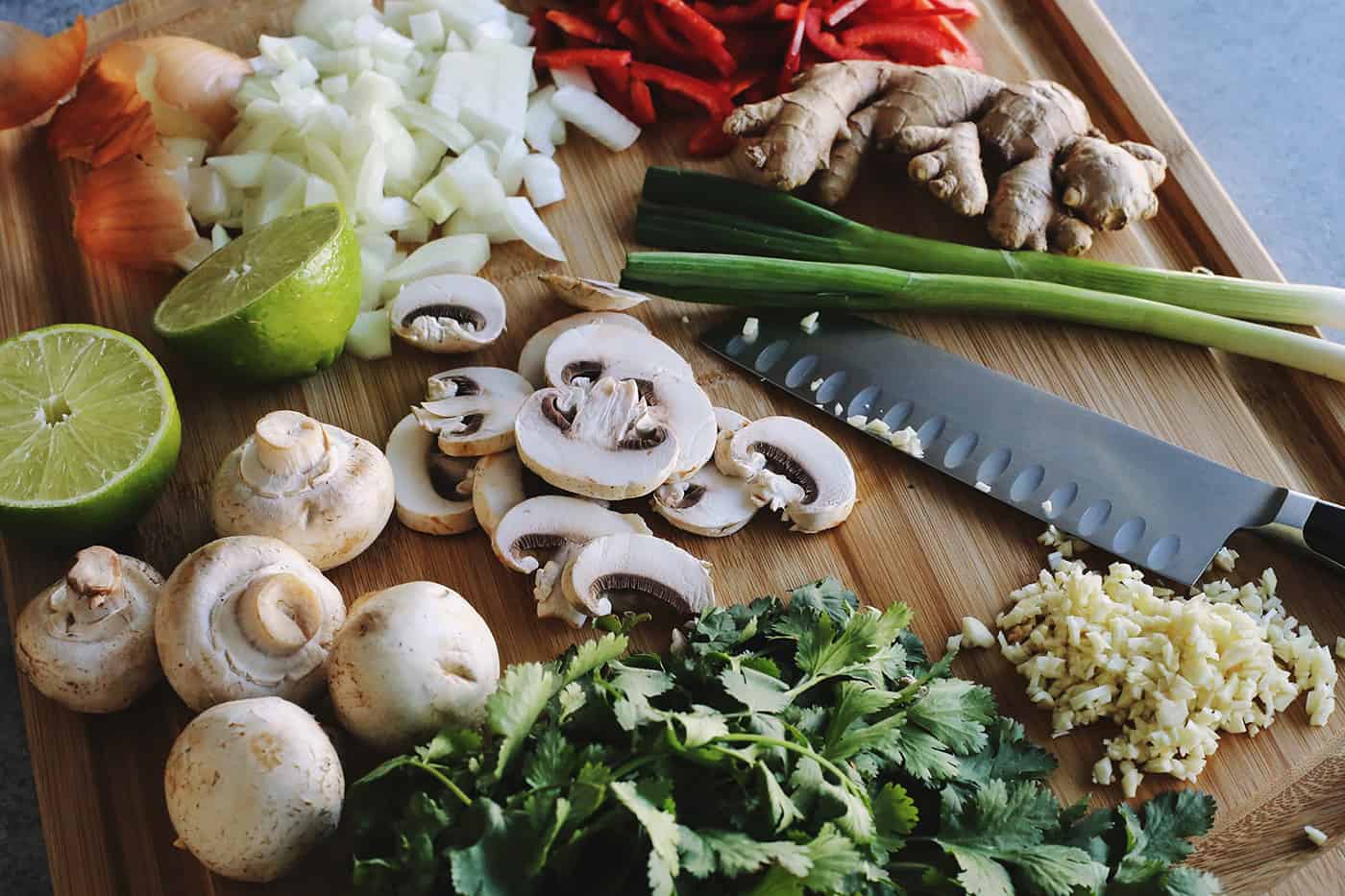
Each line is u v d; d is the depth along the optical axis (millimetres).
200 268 587
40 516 541
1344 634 562
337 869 521
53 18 712
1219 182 680
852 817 477
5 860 583
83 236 602
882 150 634
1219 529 567
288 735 493
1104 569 573
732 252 625
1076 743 544
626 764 481
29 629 526
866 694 503
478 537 576
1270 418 604
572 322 604
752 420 598
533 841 468
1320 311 608
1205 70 725
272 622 513
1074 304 606
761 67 663
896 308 610
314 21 646
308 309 565
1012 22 676
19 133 636
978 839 498
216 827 488
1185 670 542
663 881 455
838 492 573
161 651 519
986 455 583
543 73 660
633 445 564
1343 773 542
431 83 643
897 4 652
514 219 624
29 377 557
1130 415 601
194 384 597
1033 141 623
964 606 568
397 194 633
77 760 539
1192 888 498
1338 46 734
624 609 564
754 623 530
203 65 620
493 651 523
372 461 558
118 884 529
